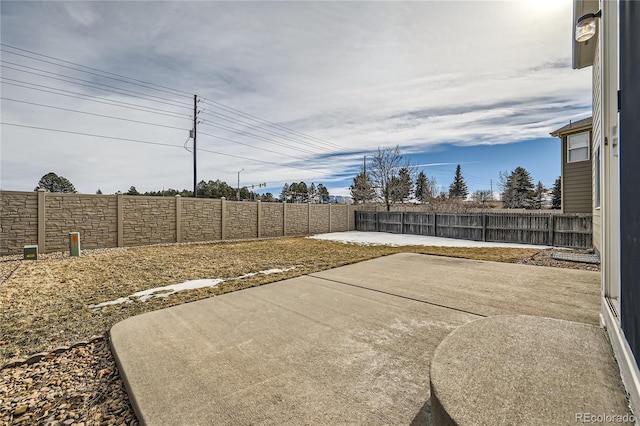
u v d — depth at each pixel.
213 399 1.82
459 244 11.19
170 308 3.60
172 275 5.64
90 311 3.68
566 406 1.34
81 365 2.42
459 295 3.83
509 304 3.42
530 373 1.62
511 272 5.17
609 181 2.32
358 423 1.57
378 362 2.21
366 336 2.67
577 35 2.93
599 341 2.02
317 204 17.05
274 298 3.90
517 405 1.36
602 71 2.35
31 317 3.50
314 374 2.07
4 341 2.87
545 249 9.15
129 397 1.93
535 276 4.82
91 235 9.67
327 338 2.65
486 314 3.12
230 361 2.28
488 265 5.89
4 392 2.07
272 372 2.11
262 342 2.60
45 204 8.83
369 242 12.09
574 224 9.77
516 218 11.47
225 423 1.61
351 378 2.01
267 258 7.70
